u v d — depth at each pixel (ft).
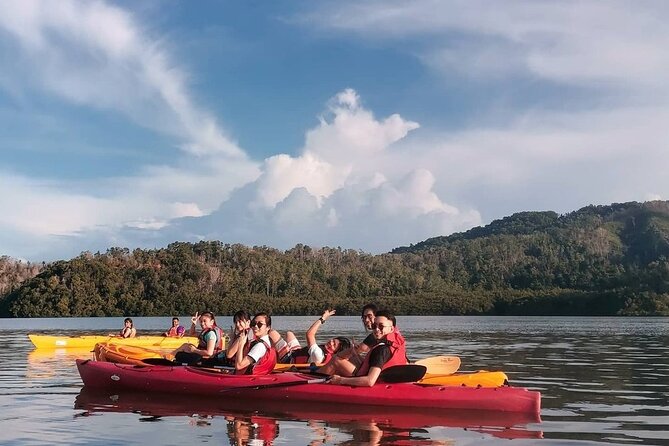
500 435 24.56
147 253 339.98
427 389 30.25
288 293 338.75
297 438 23.95
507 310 308.19
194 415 28.50
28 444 23.06
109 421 27.22
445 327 163.12
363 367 31.32
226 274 337.11
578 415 28.78
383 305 309.83
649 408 30.73
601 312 291.58
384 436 24.27
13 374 46.21
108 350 42.91
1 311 296.30
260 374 33.45
